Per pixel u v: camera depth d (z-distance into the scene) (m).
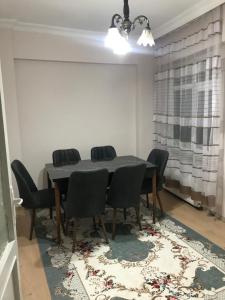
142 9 3.06
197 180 3.37
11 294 1.27
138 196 2.85
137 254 2.48
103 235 2.88
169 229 2.97
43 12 3.11
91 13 3.15
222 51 2.88
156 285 2.04
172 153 3.89
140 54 4.21
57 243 2.72
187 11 3.12
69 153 3.73
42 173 4.00
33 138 3.89
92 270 2.26
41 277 2.18
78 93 4.04
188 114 3.49
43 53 3.65
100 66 4.11
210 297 1.91
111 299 1.91
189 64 3.41
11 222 1.27
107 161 3.49
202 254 2.45
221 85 2.96
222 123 3.02
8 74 3.47
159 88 4.16
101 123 4.26
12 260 1.25
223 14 2.82
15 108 3.57
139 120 4.38
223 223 3.11
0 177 1.20
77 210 2.54
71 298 1.94
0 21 3.28
